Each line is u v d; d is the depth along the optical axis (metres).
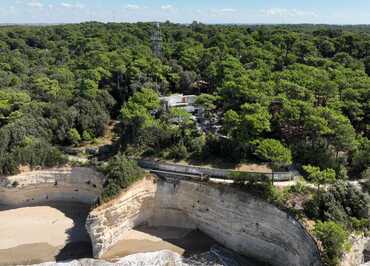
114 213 49.56
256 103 56.88
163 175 54.69
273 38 112.12
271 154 46.62
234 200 49.12
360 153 51.44
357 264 39.41
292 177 49.91
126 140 65.06
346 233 39.88
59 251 49.28
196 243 51.16
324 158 51.28
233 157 55.72
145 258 47.31
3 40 142.50
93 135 69.88
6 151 60.56
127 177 52.56
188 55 100.38
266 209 46.38
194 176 53.09
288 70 78.31
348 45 102.94
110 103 78.38
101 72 86.19
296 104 54.91
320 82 64.31
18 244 50.56
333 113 53.44
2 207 58.97
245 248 48.78
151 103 66.56
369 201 44.00
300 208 44.19
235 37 118.94
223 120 61.12
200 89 89.88
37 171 59.56
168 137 61.00
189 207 53.44
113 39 132.88
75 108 71.62
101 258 47.78
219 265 46.47
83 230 53.72
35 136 64.69
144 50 110.62
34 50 137.12
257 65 86.56
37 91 84.12
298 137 56.28
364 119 60.16
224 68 82.31
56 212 58.09
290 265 44.16
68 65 111.00
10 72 105.75
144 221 55.00
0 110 71.56
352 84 67.44
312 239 40.09
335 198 43.97
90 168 59.06
